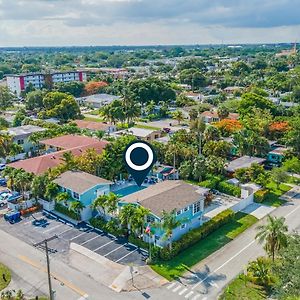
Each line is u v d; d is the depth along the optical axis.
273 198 73.44
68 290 45.81
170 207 55.56
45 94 160.12
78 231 60.31
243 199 69.69
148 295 44.81
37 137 102.00
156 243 54.59
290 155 92.44
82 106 174.75
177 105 167.62
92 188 64.31
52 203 67.31
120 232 57.94
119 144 81.31
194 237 56.09
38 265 51.06
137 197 59.78
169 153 86.00
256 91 162.75
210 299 43.91
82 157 77.88
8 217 63.72
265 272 46.62
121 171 79.94
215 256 53.12
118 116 129.62
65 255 53.47
